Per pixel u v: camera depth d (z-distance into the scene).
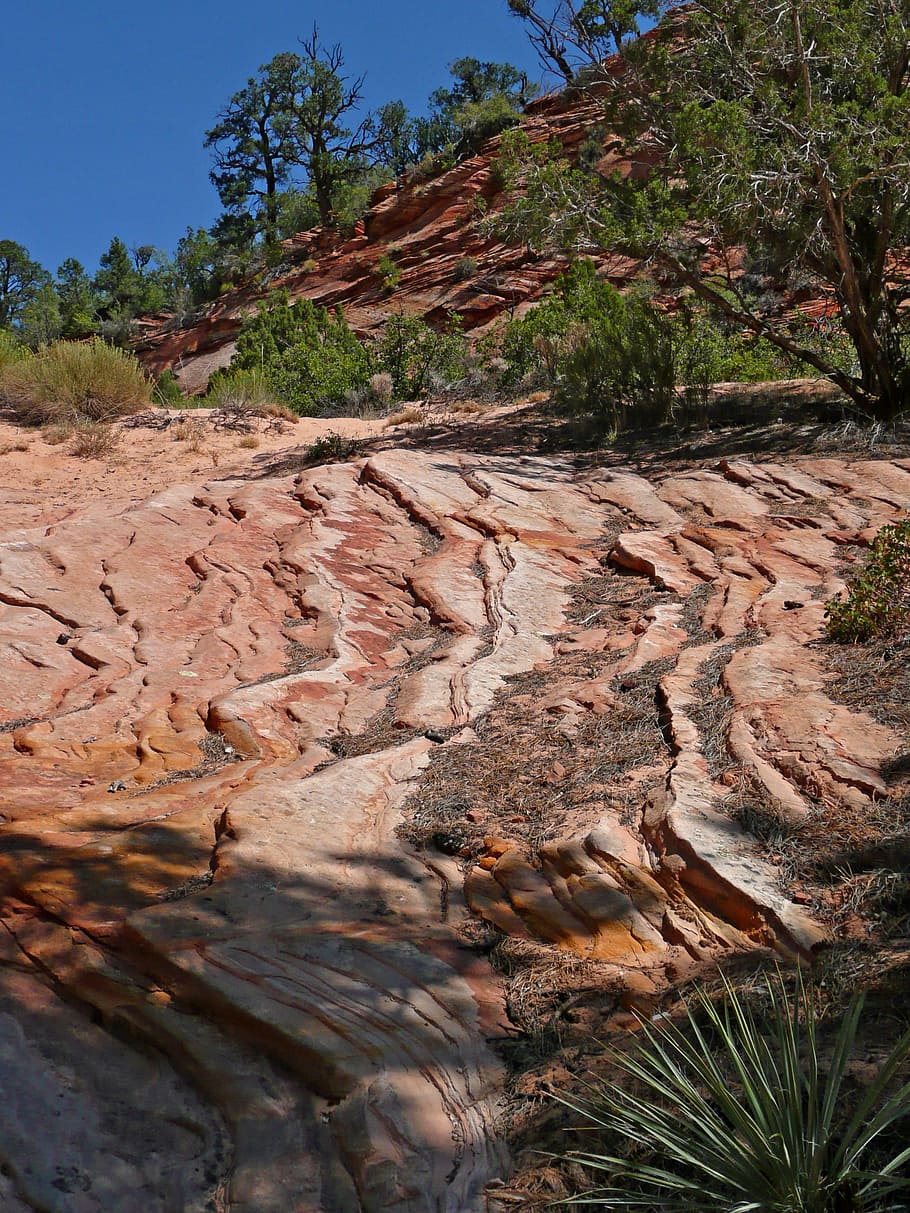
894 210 11.27
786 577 7.05
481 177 45.53
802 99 11.20
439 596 7.23
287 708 5.49
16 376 14.32
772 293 16.73
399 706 5.59
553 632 6.75
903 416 11.21
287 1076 2.83
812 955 3.12
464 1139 2.63
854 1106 2.42
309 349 21.48
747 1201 2.13
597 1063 2.81
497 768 4.72
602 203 12.40
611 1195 2.38
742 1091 2.53
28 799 4.41
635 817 4.09
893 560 5.98
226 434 13.40
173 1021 2.99
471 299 38.78
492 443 12.12
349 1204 2.43
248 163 64.69
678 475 9.91
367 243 48.38
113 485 10.95
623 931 3.44
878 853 3.55
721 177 10.84
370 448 12.22
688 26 12.21
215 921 3.37
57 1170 2.52
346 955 3.27
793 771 4.18
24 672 5.93
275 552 8.03
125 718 5.44
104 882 3.62
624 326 13.06
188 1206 2.47
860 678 5.02
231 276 57.38
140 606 6.95
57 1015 3.06
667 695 5.14
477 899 3.71
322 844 4.02
